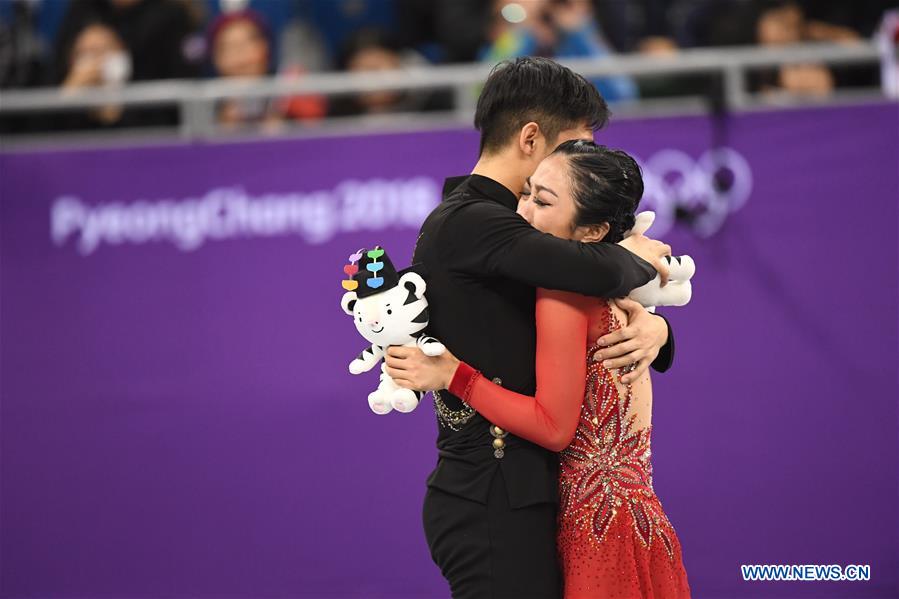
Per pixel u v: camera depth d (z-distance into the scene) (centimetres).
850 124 1370
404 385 765
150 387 1473
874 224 1363
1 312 1496
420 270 795
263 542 1444
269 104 1720
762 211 1380
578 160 777
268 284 1459
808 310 1366
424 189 1443
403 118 1656
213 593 1449
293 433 1446
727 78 1416
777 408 1365
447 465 805
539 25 1762
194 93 1516
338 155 1455
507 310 782
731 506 1365
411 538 1423
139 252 1482
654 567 791
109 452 1474
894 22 1609
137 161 1485
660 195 1395
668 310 1382
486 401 759
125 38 1777
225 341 1463
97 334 1484
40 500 1481
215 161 1473
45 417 1486
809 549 1354
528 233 752
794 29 1747
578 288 732
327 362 1446
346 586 1428
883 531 1345
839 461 1355
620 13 1847
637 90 1647
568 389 754
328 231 1454
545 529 788
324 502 1438
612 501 783
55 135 1744
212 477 1455
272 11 2006
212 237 1472
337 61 1773
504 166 818
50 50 2009
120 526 1469
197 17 1881
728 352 1373
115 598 1463
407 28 2027
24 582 1478
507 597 775
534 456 786
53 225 1496
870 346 1356
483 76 1484
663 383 1378
